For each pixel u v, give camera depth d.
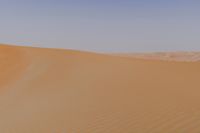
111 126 6.75
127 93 9.97
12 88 14.90
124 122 6.87
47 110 9.12
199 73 14.17
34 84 14.95
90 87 11.93
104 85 12.00
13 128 7.77
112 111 7.95
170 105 7.73
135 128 6.37
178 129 5.92
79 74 16.20
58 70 19.16
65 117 8.02
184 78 12.44
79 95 10.66
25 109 9.81
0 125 8.26
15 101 11.42
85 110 8.45
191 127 5.91
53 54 31.59
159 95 9.12
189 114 6.73
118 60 23.70
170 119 6.59
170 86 10.50
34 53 33.12
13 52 34.22
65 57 27.70
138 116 7.18
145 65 19.08
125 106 8.25
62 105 9.48
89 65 20.20
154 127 6.25
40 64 23.70
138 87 10.84
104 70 16.88
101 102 9.13
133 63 20.73
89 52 35.19
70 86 12.84
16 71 21.50
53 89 12.75
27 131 7.31
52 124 7.55
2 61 27.27
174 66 18.36
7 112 9.77
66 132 6.77
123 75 14.22
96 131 6.56
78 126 7.08
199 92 9.06
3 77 19.55
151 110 7.50
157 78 12.68
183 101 8.00
